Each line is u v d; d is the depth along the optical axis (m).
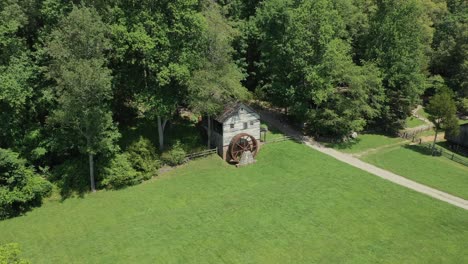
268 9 51.34
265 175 40.00
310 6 46.44
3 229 30.83
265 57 54.38
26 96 35.59
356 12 59.84
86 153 38.44
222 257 26.69
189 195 35.94
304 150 45.94
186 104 45.06
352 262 26.22
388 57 54.88
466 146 51.06
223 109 42.47
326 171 40.75
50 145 36.72
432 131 59.75
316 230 29.89
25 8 35.31
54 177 36.97
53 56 31.77
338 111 49.31
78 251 27.61
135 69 40.12
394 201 34.62
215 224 30.81
